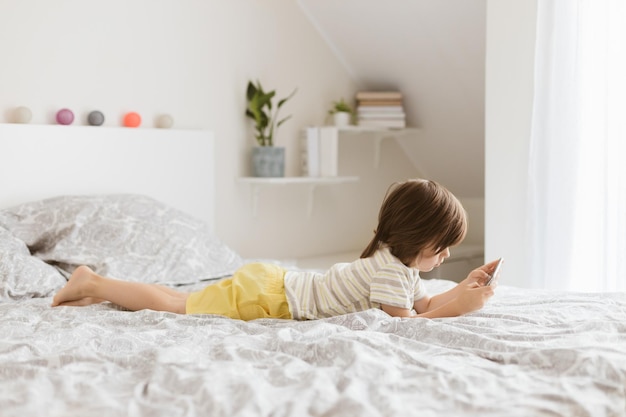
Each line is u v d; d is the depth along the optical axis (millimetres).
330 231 4191
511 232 3123
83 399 1183
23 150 2895
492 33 3139
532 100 3029
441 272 3957
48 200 2771
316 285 1928
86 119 3160
